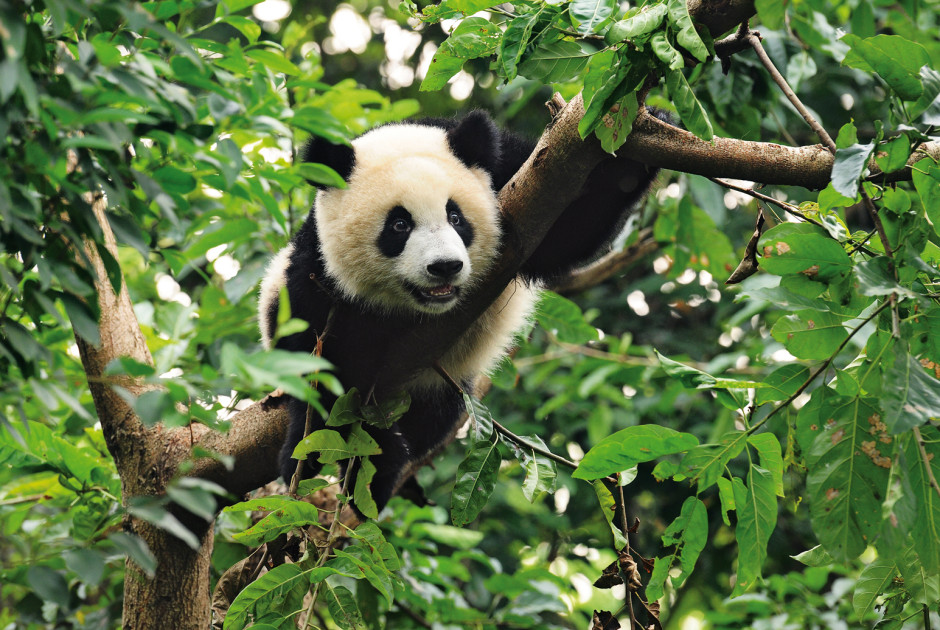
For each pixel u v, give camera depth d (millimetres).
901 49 4223
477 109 7129
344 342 6680
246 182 4449
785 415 4762
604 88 4480
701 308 13695
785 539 11703
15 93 3113
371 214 6688
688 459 4598
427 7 5199
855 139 4371
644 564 5496
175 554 5961
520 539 11984
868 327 6664
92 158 3545
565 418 11695
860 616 4934
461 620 7883
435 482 12227
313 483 5180
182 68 3539
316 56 8914
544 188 5566
